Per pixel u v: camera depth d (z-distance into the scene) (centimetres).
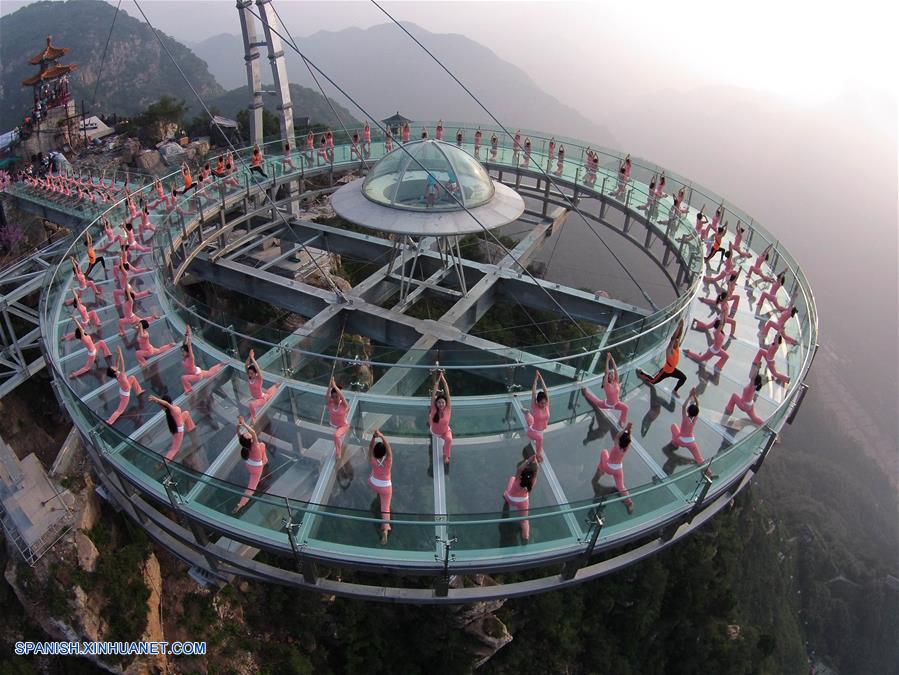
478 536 1591
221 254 3978
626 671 4591
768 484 12538
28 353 4875
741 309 2983
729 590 5462
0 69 18638
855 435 17575
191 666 3297
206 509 1697
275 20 4403
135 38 19550
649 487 1683
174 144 8006
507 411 2094
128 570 3256
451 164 3023
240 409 2123
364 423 2027
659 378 2192
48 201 5872
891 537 12744
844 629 9838
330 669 3744
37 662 3083
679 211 3791
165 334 2559
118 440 1867
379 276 3606
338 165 4594
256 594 3641
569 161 4641
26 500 3303
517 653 4138
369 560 1562
